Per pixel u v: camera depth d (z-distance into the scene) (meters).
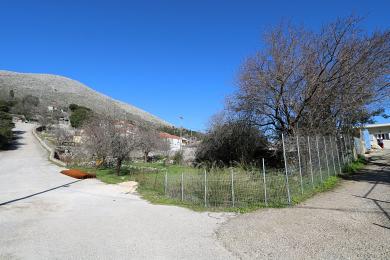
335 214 8.55
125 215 9.89
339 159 18.17
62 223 8.94
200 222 8.70
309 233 7.05
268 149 21.61
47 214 10.23
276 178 11.38
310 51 18.17
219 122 24.67
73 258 6.04
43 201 12.65
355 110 19.67
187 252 6.28
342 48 17.78
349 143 22.41
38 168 26.50
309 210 9.20
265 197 10.26
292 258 5.71
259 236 7.07
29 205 11.79
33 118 86.50
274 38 18.42
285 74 17.91
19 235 7.69
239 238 7.03
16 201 12.61
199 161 27.31
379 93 19.38
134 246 6.73
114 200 12.81
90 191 15.40
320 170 13.70
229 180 11.30
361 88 18.22
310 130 17.62
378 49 17.95
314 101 17.97
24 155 36.88
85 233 7.82
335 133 19.03
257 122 20.58
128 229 8.15
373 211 8.63
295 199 10.54
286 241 6.62
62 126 67.12
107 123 24.97
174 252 6.30
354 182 14.37
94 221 9.14
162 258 5.98
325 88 17.89
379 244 6.11
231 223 8.38
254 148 22.25
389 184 13.05
